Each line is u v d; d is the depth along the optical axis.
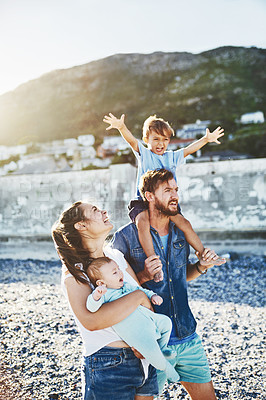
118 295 1.80
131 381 1.78
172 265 2.31
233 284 7.35
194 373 2.24
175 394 3.18
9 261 9.94
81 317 1.71
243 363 3.81
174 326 2.24
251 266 8.67
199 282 7.56
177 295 2.30
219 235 9.93
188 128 103.69
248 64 131.25
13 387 3.21
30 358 3.77
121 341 1.80
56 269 9.01
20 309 5.31
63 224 1.88
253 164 9.89
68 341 4.22
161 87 139.62
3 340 4.14
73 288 1.79
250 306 5.96
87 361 1.81
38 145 106.00
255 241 9.76
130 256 2.33
